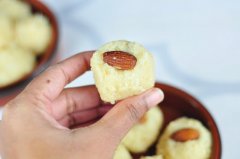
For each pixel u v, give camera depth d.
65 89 0.34
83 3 0.47
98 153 0.26
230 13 0.44
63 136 0.26
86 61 0.32
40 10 0.47
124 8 0.46
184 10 0.45
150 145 0.35
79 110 0.35
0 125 0.28
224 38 0.43
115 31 0.45
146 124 0.35
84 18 0.46
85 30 0.45
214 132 0.33
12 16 0.47
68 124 0.35
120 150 0.33
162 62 0.42
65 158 0.25
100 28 0.45
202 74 0.41
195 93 0.40
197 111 0.34
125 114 0.26
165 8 0.46
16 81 0.41
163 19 0.45
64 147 0.26
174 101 0.35
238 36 0.43
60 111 0.34
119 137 0.26
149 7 0.46
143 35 0.44
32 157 0.26
